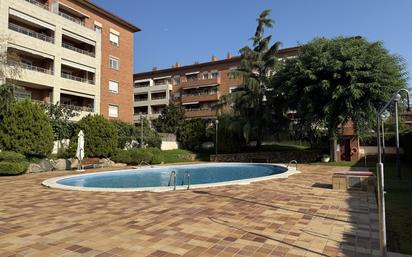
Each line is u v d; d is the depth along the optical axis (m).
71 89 32.34
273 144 36.72
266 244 5.43
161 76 64.19
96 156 25.64
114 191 11.48
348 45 23.50
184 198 9.85
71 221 7.07
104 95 37.72
